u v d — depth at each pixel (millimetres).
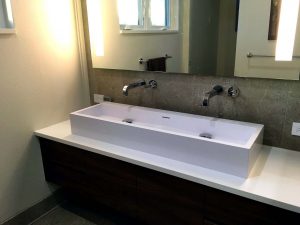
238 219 1219
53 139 1800
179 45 1751
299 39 1370
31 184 1981
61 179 1947
